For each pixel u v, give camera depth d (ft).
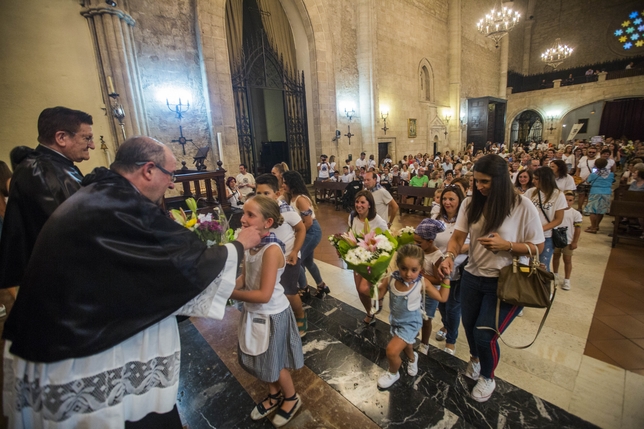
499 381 6.52
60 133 5.37
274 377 5.21
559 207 9.45
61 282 2.95
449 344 8.29
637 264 13.47
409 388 6.31
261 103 45.27
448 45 57.00
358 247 6.64
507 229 5.52
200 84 25.75
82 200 3.14
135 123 20.61
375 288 6.82
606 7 73.31
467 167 33.01
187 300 3.49
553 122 72.84
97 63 19.19
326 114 36.68
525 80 86.38
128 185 3.46
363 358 7.32
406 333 6.11
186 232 3.63
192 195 17.93
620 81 63.77
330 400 6.08
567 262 11.35
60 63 17.63
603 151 20.93
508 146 79.36
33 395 3.12
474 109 62.85
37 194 4.96
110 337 3.14
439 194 11.61
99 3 18.53
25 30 16.43
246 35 33.53
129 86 20.10
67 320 2.97
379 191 12.66
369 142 42.37
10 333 3.07
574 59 79.10
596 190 17.67
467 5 60.03
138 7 21.99
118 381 3.37
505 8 40.78
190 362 7.33
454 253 6.27
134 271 3.20
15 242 5.04
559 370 7.48
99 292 3.07
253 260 5.27
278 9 33.96
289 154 36.58
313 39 34.24
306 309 10.20
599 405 6.41
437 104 55.93
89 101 18.88
